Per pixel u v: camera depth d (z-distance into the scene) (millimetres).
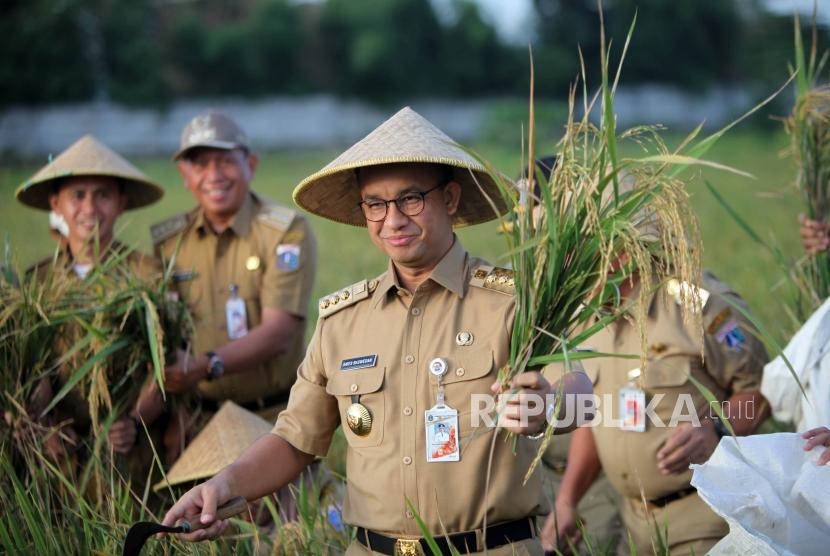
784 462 3539
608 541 4902
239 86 48094
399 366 3488
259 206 5777
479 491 3363
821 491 3436
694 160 2945
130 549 3309
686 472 4406
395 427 3447
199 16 50094
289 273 5582
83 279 4910
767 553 3250
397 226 3430
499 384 3168
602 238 3115
